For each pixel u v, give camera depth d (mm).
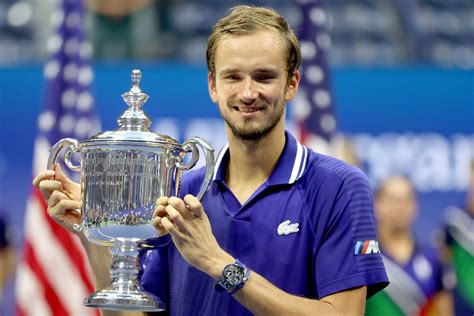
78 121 18812
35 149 20391
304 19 18969
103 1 22328
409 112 20953
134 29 22547
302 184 10383
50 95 18828
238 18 9977
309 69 18891
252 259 10195
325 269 10102
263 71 9805
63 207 10195
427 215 20453
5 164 20312
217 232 10375
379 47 24828
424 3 25281
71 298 18016
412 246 20172
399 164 20750
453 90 21000
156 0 22922
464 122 20922
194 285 10469
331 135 18875
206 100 20500
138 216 9906
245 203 10359
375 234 10328
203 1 23734
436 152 20812
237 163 10547
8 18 23516
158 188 9961
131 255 10125
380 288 10336
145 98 10266
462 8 25375
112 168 9930
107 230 9922
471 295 19938
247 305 9641
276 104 9891
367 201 10336
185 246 9531
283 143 10578
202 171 10914
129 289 10008
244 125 9883
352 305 10078
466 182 20672
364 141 20828
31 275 18016
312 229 10234
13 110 20453
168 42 22875
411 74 21016
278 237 10219
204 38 23250
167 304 10852
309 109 18859
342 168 10445
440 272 20094
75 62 18938
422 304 19859
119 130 10070
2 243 20031
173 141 10086
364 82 20969
